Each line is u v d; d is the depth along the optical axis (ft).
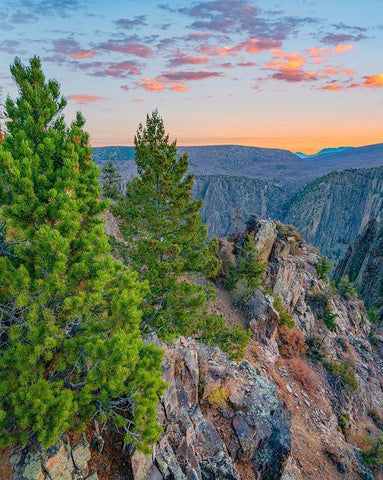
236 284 127.03
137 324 29.43
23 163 26.53
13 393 23.32
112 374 25.02
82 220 33.12
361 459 91.97
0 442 23.58
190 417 45.98
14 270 26.68
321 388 113.39
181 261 64.08
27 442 24.41
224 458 42.93
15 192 26.73
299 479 65.16
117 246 69.05
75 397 27.30
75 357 27.66
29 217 27.61
